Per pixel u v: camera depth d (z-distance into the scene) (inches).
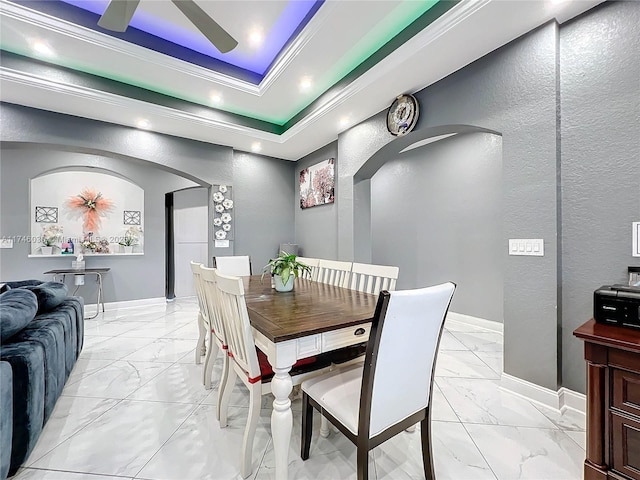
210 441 62.9
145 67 109.3
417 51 86.9
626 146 66.5
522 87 80.2
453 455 58.2
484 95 88.8
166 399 80.0
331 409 48.4
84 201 182.9
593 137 70.7
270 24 100.4
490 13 72.5
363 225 149.9
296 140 163.8
